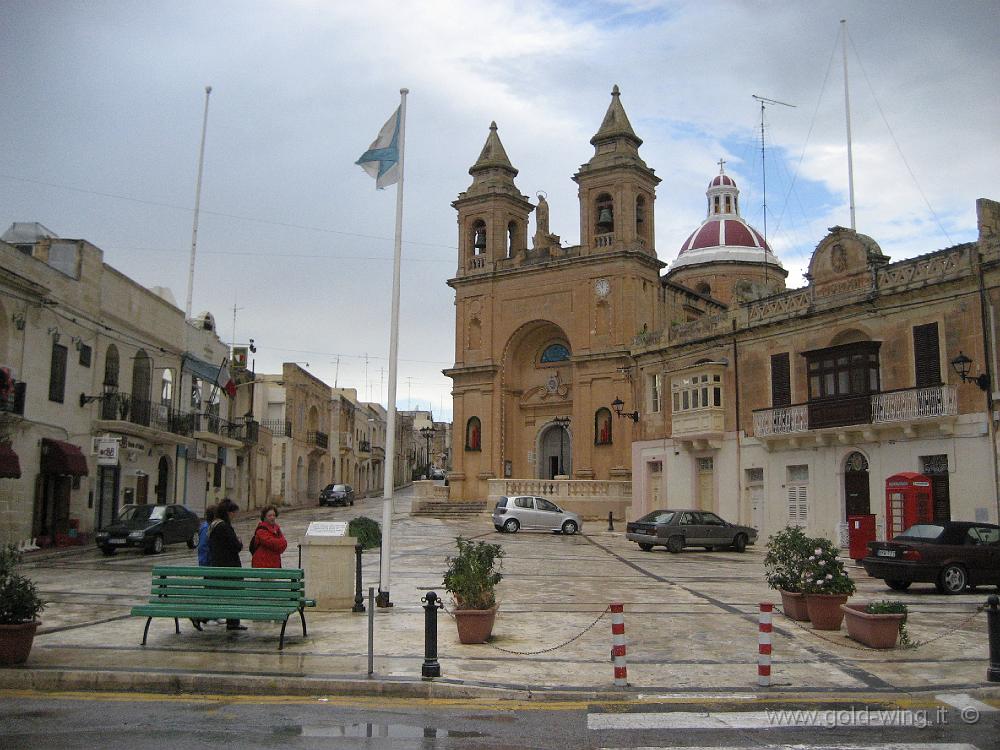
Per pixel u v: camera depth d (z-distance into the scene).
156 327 37.47
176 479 39.59
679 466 37.62
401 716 8.85
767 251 64.19
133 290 35.16
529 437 54.41
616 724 8.65
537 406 54.19
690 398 36.62
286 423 65.00
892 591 18.98
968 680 10.37
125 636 12.37
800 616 14.13
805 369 31.66
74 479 30.34
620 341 49.19
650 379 40.44
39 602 10.70
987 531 19.27
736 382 34.78
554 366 53.81
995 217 25.91
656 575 22.02
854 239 29.92
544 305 52.53
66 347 29.97
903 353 27.77
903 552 18.50
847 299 29.53
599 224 51.44
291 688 9.77
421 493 52.56
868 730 8.52
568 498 45.94
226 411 47.72
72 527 30.00
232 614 11.34
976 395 25.36
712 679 10.40
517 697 9.59
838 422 29.11
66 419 30.03
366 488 93.81
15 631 10.39
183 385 40.50
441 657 11.27
